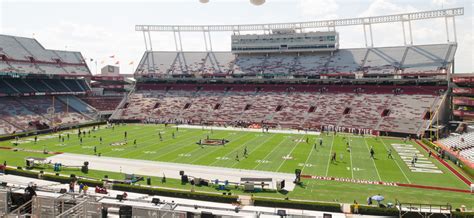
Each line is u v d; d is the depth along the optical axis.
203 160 42.62
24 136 59.56
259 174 36.50
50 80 85.50
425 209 25.62
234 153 46.81
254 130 69.19
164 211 16.39
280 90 86.44
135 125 77.19
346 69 83.62
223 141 54.84
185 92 92.88
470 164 38.50
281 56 96.50
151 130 68.56
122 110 87.81
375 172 37.97
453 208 26.61
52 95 82.69
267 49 96.00
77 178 32.47
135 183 32.53
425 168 40.12
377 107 72.44
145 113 85.50
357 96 77.62
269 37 95.75
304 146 52.31
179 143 54.03
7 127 62.97
